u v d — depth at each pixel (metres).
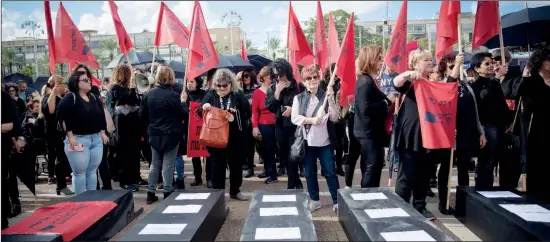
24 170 4.89
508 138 4.91
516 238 3.17
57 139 5.73
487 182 4.39
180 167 5.74
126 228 4.21
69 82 4.58
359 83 4.14
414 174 4.09
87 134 4.65
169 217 3.43
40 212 3.67
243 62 10.34
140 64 10.64
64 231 3.15
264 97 6.01
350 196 3.92
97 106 4.80
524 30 6.63
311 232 3.05
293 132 5.00
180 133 5.02
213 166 4.95
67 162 5.84
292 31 6.69
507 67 4.82
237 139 5.03
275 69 5.02
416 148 3.99
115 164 6.57
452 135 3.99
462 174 4.51
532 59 4.36
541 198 3.83
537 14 5.84
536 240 2.91
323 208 4.80
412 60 4.46
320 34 6.91
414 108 4.02
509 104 5.40
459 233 3.91
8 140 4.03
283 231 3.07
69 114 4.48
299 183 5.04
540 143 4.33
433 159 4.18
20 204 5.22
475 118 4.29
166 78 4.96
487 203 3.68
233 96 4.98
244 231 3.09
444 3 5.11
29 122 6.75
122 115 5.73
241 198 5.22
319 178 6.59
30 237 3.05
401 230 3.02
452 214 4.48
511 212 3.43
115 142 5.86
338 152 6.58
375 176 4.29
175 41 5.89
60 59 5.68
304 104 4.49
